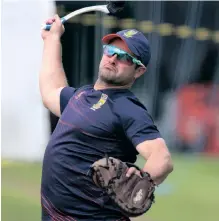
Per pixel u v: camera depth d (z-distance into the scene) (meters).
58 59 13.27
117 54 11.27
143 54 11.38
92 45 45.22
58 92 12.49
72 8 42.97
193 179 35.09
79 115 11.18
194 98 48.78
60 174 11.13
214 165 41.06
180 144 48.03
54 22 13.64
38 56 37.84
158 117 48.72
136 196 9.96
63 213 11.16
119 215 11.12
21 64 37.69
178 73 48.75
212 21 48.78
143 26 46.94
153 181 10.16
